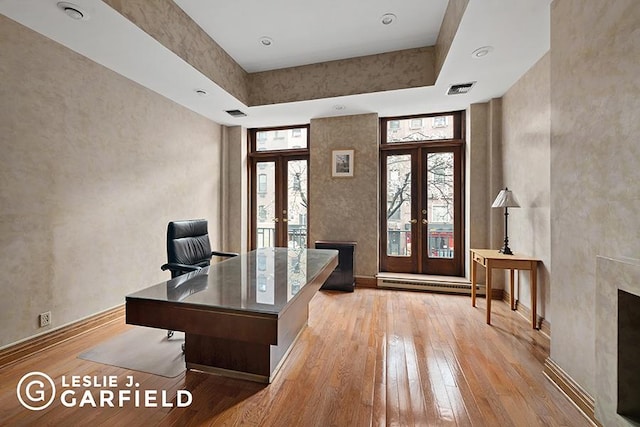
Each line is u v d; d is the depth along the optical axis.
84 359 2.11
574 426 1.49
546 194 2.57
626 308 1.31
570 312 1.73
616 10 1.36
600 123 1.47
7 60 2.02
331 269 2.41
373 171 4.14
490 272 2.77
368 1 2.46
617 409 1.33
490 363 2.08
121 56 2.53
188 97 3.48
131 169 3.03
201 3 2.49
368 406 1.63
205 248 2.83
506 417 1.55
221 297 1.43
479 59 2.63
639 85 1.26
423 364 2.06
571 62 1.68
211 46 3.01
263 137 4.95
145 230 3.21
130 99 3.00
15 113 2.07
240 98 3.61
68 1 1.83
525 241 2.96
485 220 3.71
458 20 2.16
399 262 4.33
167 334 2.47
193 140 4.00
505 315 3.00
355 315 3.01
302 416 1.55
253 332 1.24
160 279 3.39
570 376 1.72
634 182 1.29
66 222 2.42
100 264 2.71
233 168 4.76
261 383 1.84
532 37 2.28
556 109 1.83
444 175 4.16
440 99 3.58
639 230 1.26
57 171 2.34
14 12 1.94
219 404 1.64
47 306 2.28
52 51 2.29
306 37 2.99
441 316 2.98
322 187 4.33
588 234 1.57
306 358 2.14
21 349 2.11
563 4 1.75
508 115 3.31
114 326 2.70
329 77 3.49
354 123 4.20
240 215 4.75
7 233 2.04
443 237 4.18
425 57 3.18
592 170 1.54
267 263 2.28
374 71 3.34
